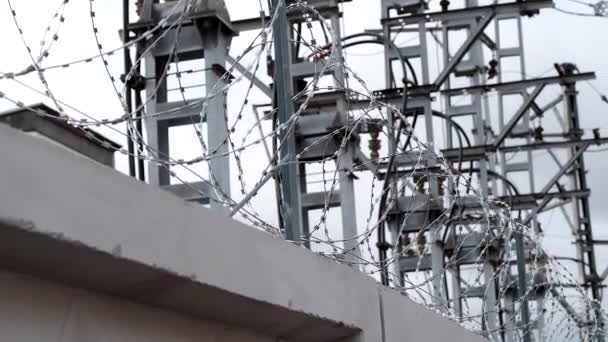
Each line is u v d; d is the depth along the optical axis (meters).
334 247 8.87
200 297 7.00
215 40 15.08
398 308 9.84
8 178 5.47
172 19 14.87
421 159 10.48
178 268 6.57
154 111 14.69
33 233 5.59
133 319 6.75
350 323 8.76
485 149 28.92
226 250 7.09
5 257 5.78
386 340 9.50
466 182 11.25
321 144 18.75
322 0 19.00
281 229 9.13
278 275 7.71
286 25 9.24
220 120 14.55
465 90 29.20
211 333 7.51
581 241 36.41
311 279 8.20
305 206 18.83
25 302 6.00
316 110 18.94
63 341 6.22
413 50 26.52
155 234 6.39
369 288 9.27
